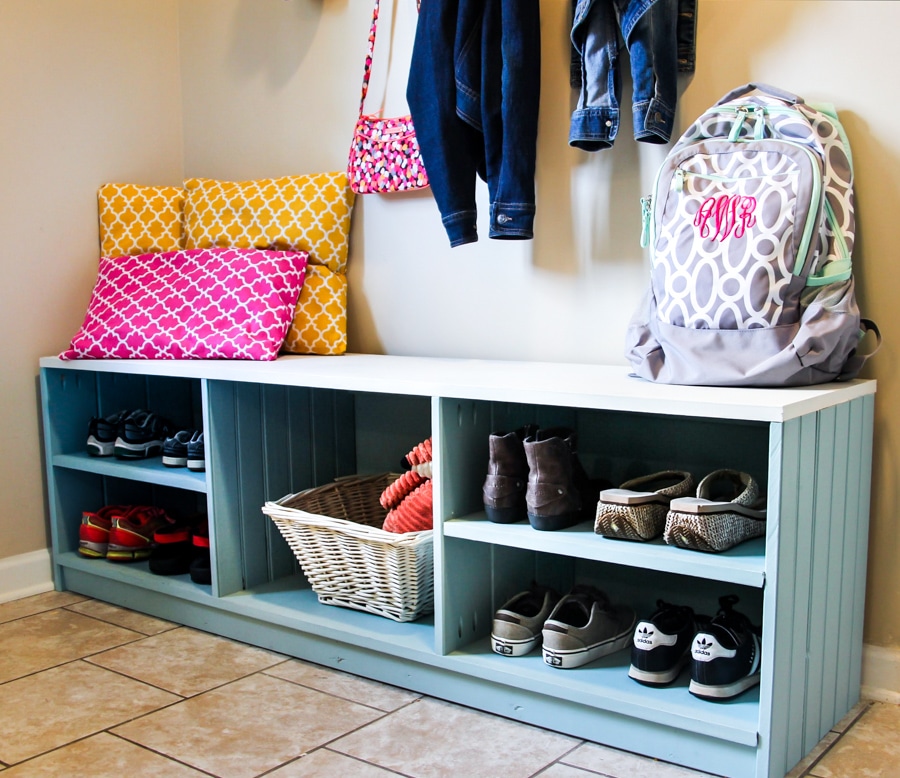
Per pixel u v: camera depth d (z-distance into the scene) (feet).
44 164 7.25
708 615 5.43
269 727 4.75
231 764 4.35
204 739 4.61
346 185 6.99
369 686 5.28
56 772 4.30
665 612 4.84
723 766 4.16
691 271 4.76
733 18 5.26
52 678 5.42
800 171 4.55
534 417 5.71
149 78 8.00
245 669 5.55
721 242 4.69
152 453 7.13
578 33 5.44
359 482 6.36
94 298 7.15
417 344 6.91
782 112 4.78
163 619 6.53
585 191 5.92
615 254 5.84
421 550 5.17
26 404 7.22
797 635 4.15
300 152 7.47
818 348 4.38
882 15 4.82
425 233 6.74
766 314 4.54
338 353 6.93
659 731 4.33
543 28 5.94
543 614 5.09
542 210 6.12
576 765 4.32
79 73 7.46
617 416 5.72
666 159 5.00
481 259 6.47
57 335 7.42
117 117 7.77
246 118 7.80
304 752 4.47
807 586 4.21
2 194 6.97
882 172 4.88
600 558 4.40
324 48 7.22
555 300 6.14
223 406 6.03
